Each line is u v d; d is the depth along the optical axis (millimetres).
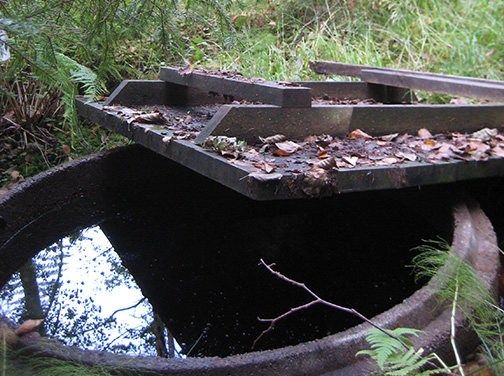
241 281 2318
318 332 1928
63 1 2176
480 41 5047
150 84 2963
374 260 2498
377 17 5383
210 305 2121
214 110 2977
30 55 2168
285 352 1324
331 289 2232
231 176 1778
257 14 5125
